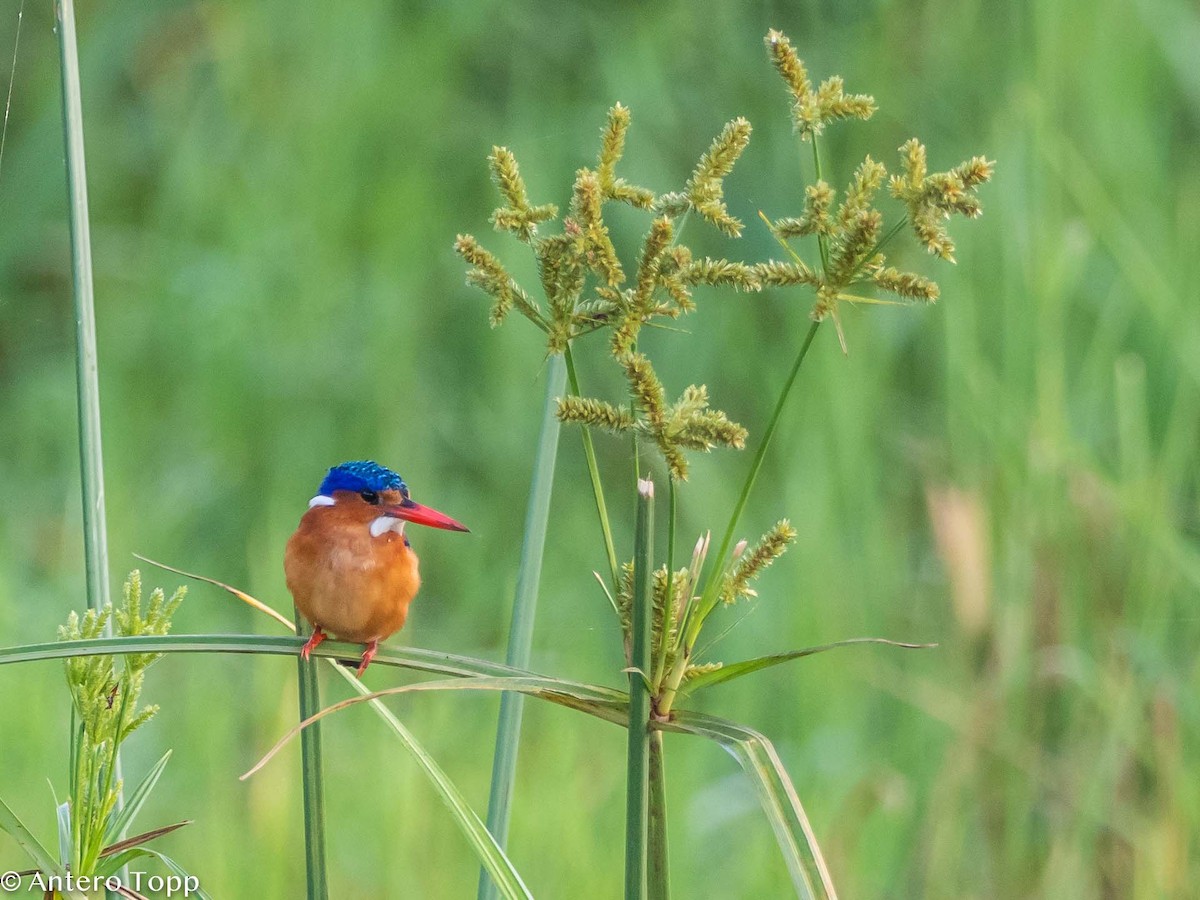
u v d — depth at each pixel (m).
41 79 14.59
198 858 8.23
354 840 8.66
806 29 13.41
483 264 3.79
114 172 14.88
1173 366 10.21
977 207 3.61
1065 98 11.58
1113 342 10.13
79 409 4.36
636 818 3.63
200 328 13.11
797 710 9.48
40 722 9.28
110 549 11.11
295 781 9.02
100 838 3.81
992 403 9.85
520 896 3.61
